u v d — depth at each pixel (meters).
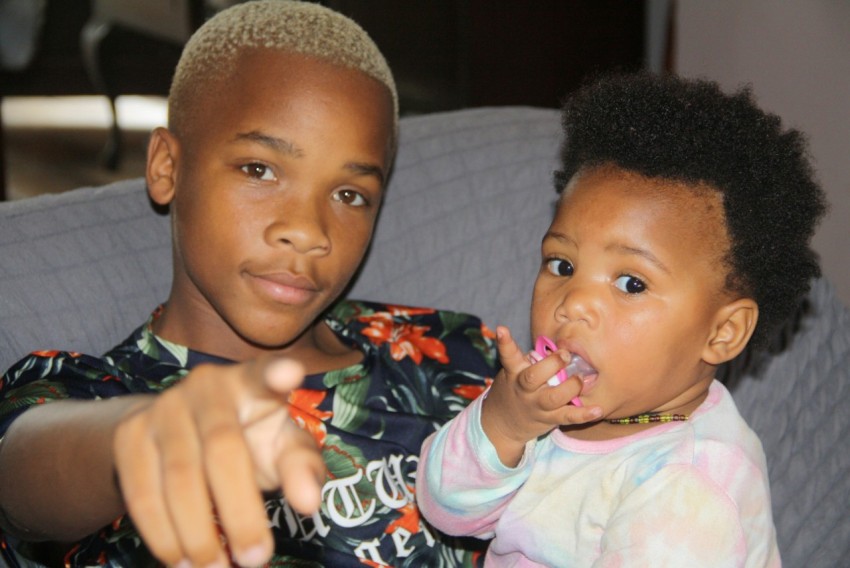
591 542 1.01
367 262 1.47
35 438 0.80
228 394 0.55
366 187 1.16
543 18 2.93
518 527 1.04
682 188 0.99
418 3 3.07
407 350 1.34
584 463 1.03
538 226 1.56
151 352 1.18
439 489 1.05
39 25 4.43
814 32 2.04
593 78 1.20
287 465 0.54
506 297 1.54
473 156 1.57
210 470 0.52
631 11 2.99
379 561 1.16
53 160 4.55
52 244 1.25
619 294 0.99
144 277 1.30
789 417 1.42
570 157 1.11
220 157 1.12
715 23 2.24
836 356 1.47
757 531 0.98
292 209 1.11
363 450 1.19
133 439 0.56
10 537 1.00
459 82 2.94
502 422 0.98
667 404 1.03
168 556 0.55
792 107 2.11
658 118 1.02
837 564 1.36
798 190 1.05
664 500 0.96
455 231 1.53
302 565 1.12
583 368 0.98
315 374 1.23
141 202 1.34
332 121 1.11
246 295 1.12
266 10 1.17
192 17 3.72
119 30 4.33
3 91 4.55
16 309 1.19
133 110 5.68
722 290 1.00
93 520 0.80
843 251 2.04
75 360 1.11
